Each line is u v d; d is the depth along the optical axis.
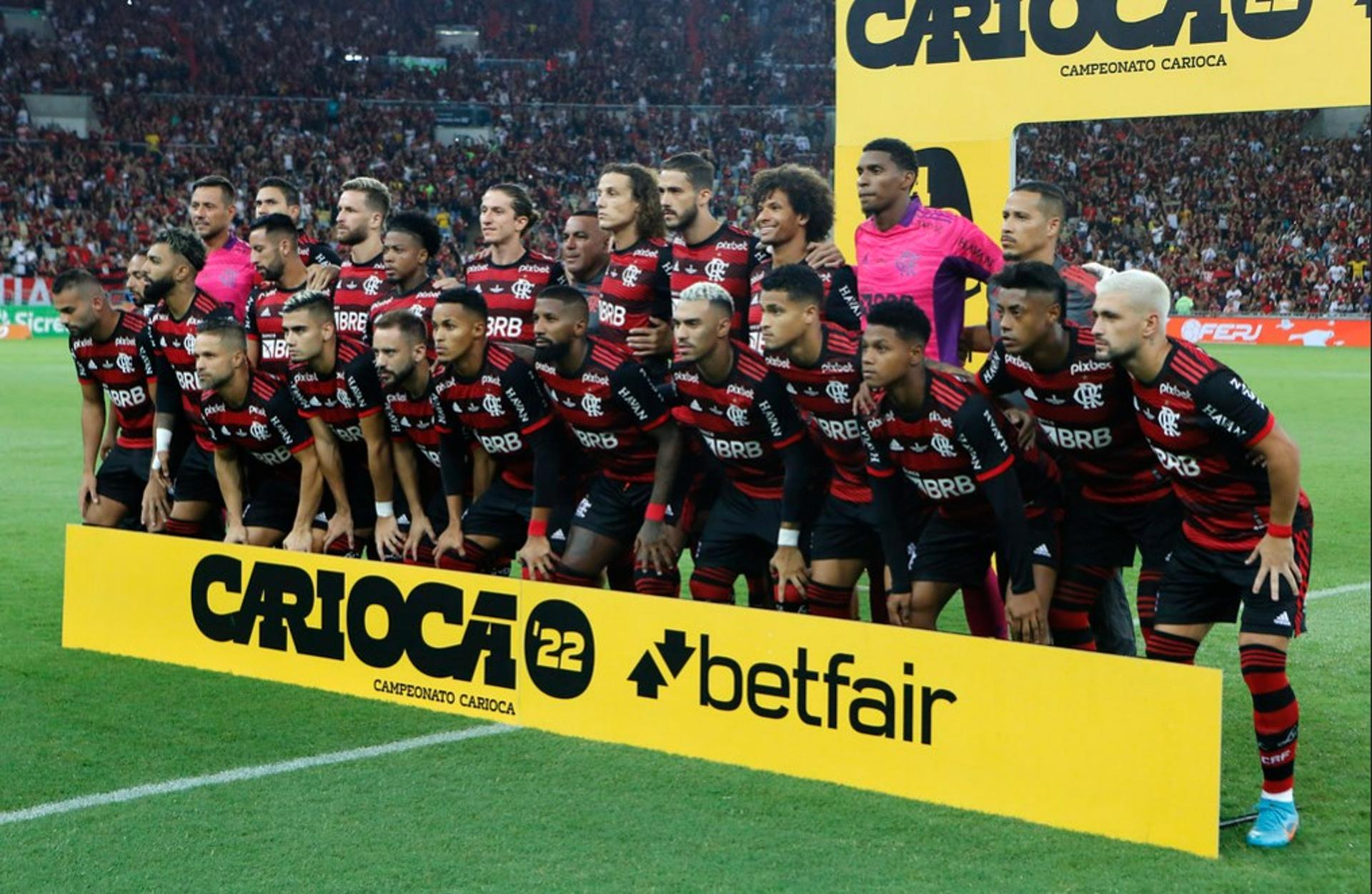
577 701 5.22
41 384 20.56
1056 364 4.67
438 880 3.82
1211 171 34.94
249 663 6.07
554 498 5.71
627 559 6.37
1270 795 4.07
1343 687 5.62
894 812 4.34
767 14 42.06
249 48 39.88
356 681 5.77
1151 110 6.61
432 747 5.06
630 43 42.31
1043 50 6.88
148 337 7.03
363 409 6.06
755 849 4.04
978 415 4.59
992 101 7.05
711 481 5.97
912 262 5.98
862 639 4.56
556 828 4.21
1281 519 4.11
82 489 7.50
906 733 4.50
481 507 6.06
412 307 6.40
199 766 4.83
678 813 4.34
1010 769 4.30
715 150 40.19
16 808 4.42
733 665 4.85
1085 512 5.05
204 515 7.08
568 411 5.59
